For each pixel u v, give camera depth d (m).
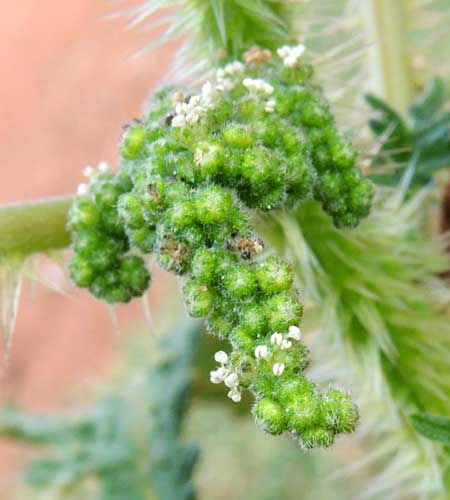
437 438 0.09
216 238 0.09
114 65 0.50
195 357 0.14
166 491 0.14
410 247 0.11
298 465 0.22
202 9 0.11
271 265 0.08
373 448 0.13
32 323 0.42
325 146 0.10
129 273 0.10
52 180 0.49
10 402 0.16
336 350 0.11
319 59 0.12
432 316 0.11
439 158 0.12
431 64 0.14
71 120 0.50
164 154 0.09
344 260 0.11
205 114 0.09
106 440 0.15
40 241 0.11
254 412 0.08
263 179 0.09
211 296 0.09
